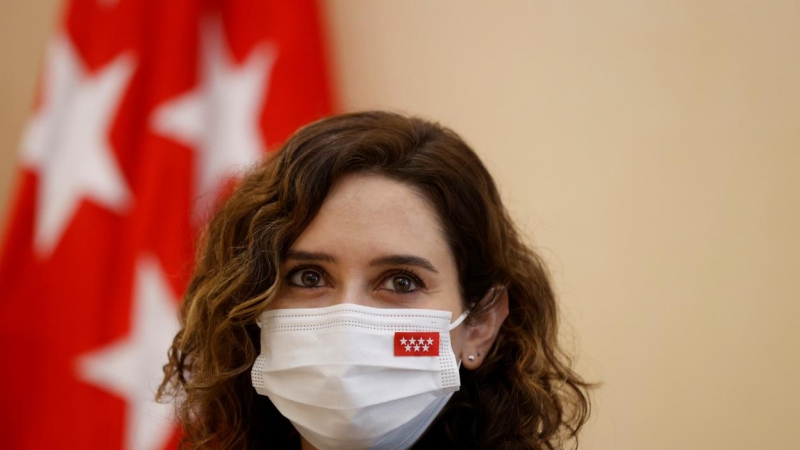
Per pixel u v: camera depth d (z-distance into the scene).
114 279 5.19
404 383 2.96
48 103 5.47
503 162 4.79
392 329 2.93
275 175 3.05
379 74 5.14
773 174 4.20
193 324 3.21
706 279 4.29
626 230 4.48
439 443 3.36
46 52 6.15
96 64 5.48
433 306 2.99
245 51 5.14
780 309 4.14
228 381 3.26
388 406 2.96
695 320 4.30
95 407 4.97
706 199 4.32
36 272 5.28
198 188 5.05
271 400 3.16
